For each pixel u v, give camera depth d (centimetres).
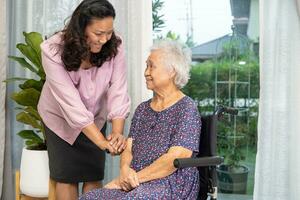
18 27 235
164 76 152
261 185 224
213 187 148
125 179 143
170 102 154
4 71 226
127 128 219
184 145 140
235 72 239
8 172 236
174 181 142
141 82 224
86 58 155
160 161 141
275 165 223
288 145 222
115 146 156
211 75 242
